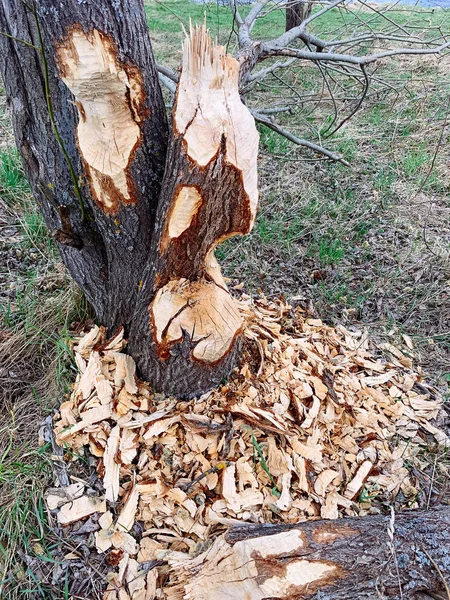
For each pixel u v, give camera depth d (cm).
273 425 180
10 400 208
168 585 147
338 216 361
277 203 370
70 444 179
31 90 160
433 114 496
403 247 335
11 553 157
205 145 139
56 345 219
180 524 163
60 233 192
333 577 137
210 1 414
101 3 137
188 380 182
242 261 312
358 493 179
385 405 217
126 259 181
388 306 289
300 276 306
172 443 176
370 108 522
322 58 266
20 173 360
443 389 238
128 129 155
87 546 160
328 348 239
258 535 149
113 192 163
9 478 174
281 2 309
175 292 171
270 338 215
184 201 148
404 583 139
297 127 480
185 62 142
